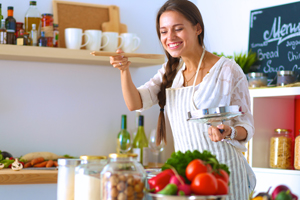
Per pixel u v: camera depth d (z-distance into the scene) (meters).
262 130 2.44
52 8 2.77
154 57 1.59
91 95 2.88
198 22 1.66
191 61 1.75
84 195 1.14
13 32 2.46
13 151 2.67
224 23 2.95
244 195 1.65
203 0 3.17
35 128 2.73
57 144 2.78
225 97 1.64
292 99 2.59
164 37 1.65
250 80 2.45
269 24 2.61
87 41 2.62
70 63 2.82
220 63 1.68
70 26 2.78
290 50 2.47
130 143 2.83
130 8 3.01
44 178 2.24
